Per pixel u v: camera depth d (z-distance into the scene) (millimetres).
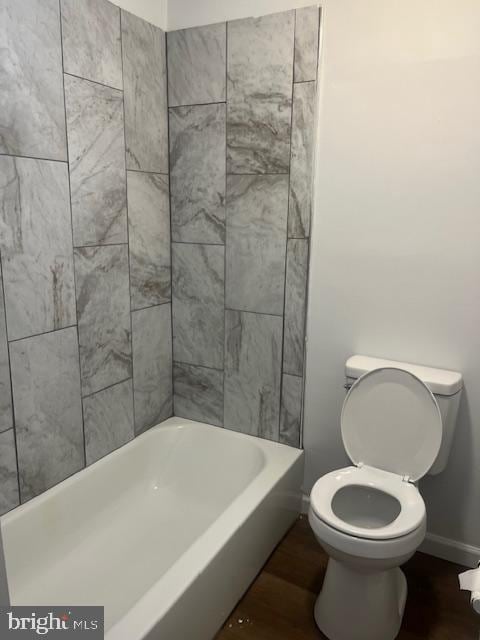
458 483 2051
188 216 2389
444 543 2115
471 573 1174
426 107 1843
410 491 1787
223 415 2523
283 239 2189
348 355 2176
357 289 2100
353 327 2139
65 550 1971
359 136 1974
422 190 1906
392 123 1908
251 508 1889
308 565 2084
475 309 1894
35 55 1655
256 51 2080
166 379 2576
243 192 2230
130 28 2047
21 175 1664
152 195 2299
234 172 2232
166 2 2238
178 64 2260
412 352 2037
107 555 1988
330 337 2197
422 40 1807
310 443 2354
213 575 1646
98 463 2152
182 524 2203
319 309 2197
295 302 2223
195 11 2186
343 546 1558
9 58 1573
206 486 2408
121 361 2240
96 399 2123
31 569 1832
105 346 2133
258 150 2160
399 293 2020
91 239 1986
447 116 1816
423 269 1959
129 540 2084
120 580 1857
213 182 2291
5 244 1641
